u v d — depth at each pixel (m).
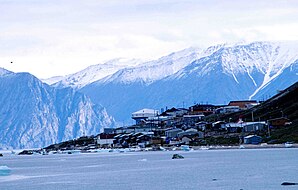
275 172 156.88
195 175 159.88
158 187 133.00
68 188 138.38
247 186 127.25
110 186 138.88
